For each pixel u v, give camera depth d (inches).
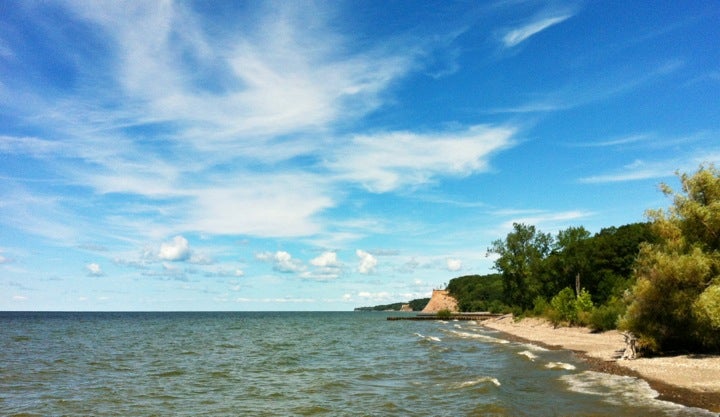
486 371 1093.8
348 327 4190.5
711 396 691.4
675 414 590.9
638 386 787.4
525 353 1391.5
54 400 829.2
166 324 4864.7
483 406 708.7
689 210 1025.5
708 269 960.3
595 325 2074.3
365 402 789.2
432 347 1835.6
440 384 944.3
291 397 850.8
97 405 788.0
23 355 1643.7
